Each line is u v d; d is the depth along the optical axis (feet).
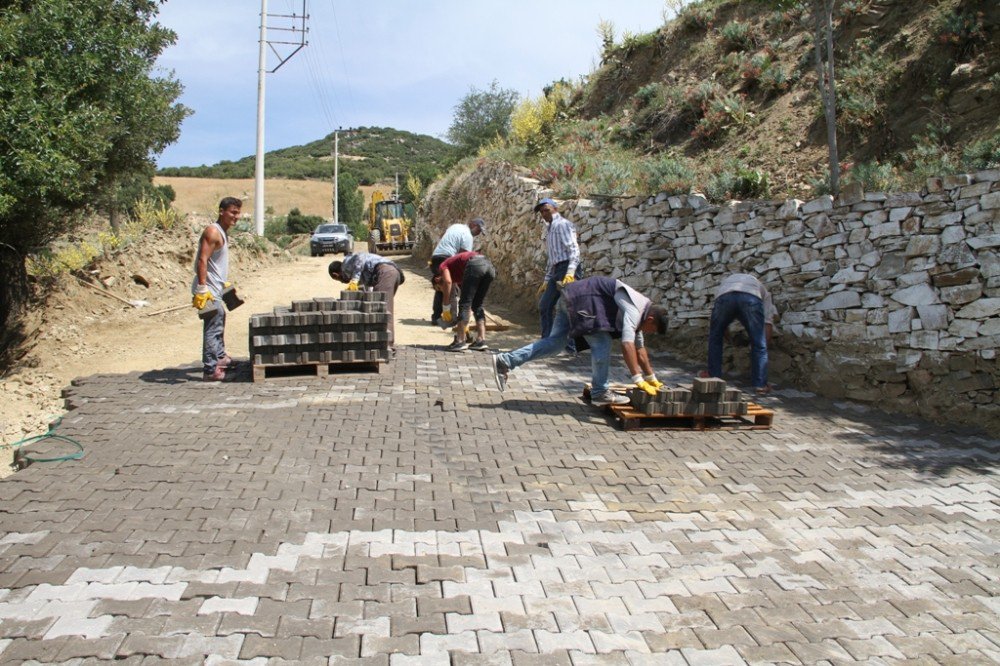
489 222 51.24
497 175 51.65
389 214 100.22
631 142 49.85
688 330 30.89
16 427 28.43
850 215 25.14
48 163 30.32
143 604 10.60
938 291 22.86
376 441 18.52
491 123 104.32
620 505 15.12
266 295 48.26
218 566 11.80
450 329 36.73
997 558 13.41
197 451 17.29
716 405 20.42
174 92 42.39
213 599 10.82
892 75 36.27
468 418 20.95
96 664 9.23
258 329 24.26
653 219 32.19
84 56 32.96
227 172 299.58
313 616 10.51
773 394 25.04
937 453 19.27
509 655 9.83
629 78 58.65
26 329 36.50
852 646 10.47
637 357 22.03
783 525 14.51
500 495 15.37
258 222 75.92
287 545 12.66
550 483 16.16
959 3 36.11
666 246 31.73
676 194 32.12
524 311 41.14
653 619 10.94
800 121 39.63
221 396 22.66
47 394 31.04
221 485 15.20
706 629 10.73
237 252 59.57
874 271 24.40
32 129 30.19
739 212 28.71
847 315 24.90
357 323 25.44
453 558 12.48
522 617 10.79
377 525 13.61
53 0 32.45
